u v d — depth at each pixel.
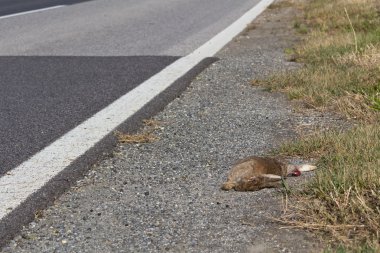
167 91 8.72
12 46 13.44
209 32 15.11
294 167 5.56
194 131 7.03
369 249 4.06
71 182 5.53
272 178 5.29
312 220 4.62
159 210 4.93
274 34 14.35
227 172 5.73
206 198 5.14
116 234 4.54
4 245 4.43
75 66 10.93
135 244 4.38
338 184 4.96
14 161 6.14
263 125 7.18
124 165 6.00
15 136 6.98
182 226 4.64
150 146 6.55
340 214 4.59
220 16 18.55
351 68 9.31
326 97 7.94
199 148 6.44
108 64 11.02
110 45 13.30
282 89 8.77
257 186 5.26
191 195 5.21
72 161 6.00
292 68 10.28
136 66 10.75
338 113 7.50
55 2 23.94
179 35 14.72
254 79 9.49
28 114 7.88
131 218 4.79
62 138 6.79
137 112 7.71
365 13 15.35
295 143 6.27
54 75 10.20
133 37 14.48
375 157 5.44
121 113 7.70
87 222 4.75
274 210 4.85
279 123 7.24
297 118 7.42
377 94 7.64
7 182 5.55
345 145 5.98
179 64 10.77
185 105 8.20
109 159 6.18
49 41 14.03
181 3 23.17
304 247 4.26
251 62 10.98
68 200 5.20
